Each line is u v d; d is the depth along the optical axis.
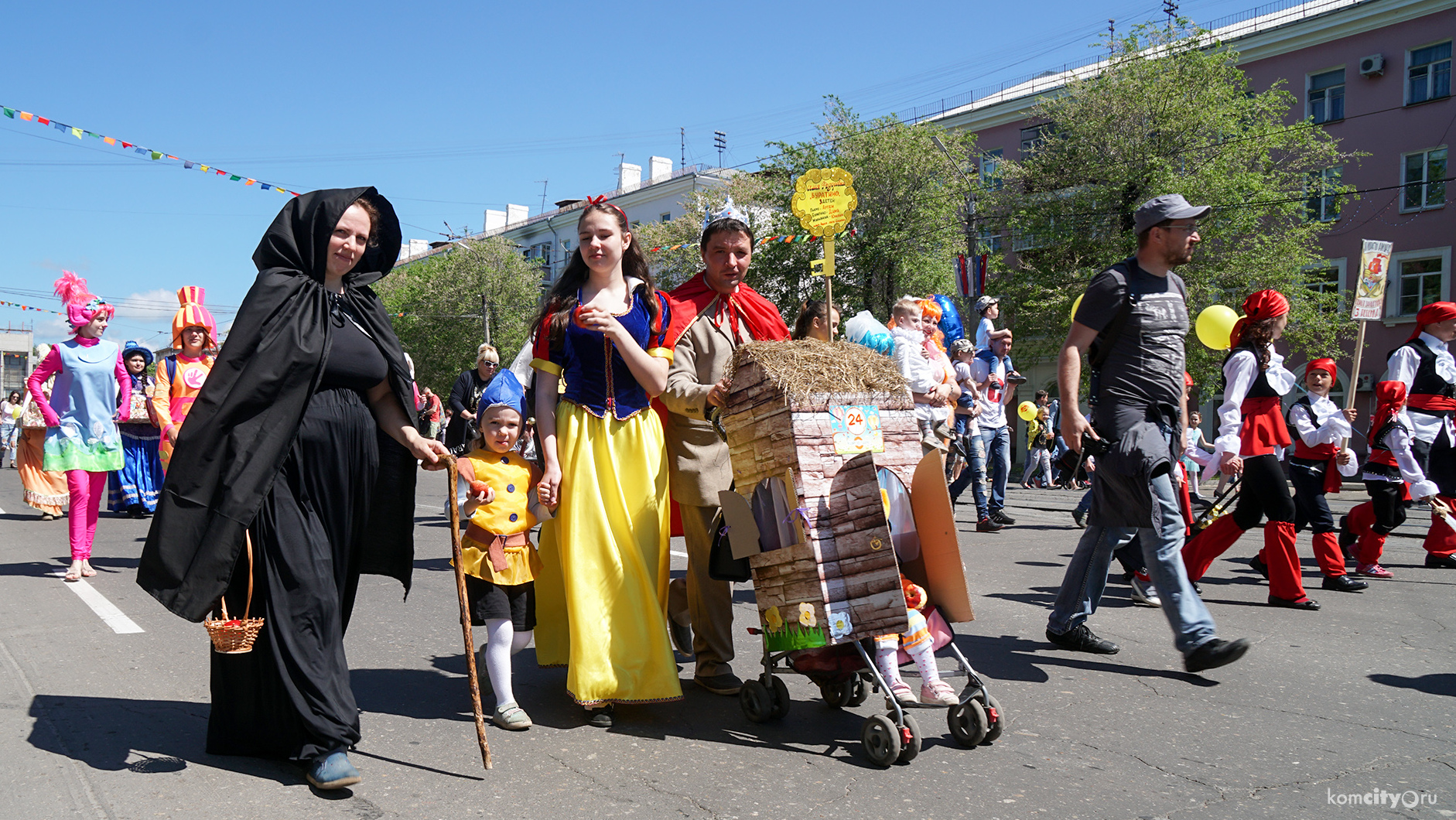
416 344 46.38
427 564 7.38
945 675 3.48
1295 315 25.14
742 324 4.09
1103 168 26.00
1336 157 26.34
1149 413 4.25
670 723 3.53
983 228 30.30
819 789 2.88
